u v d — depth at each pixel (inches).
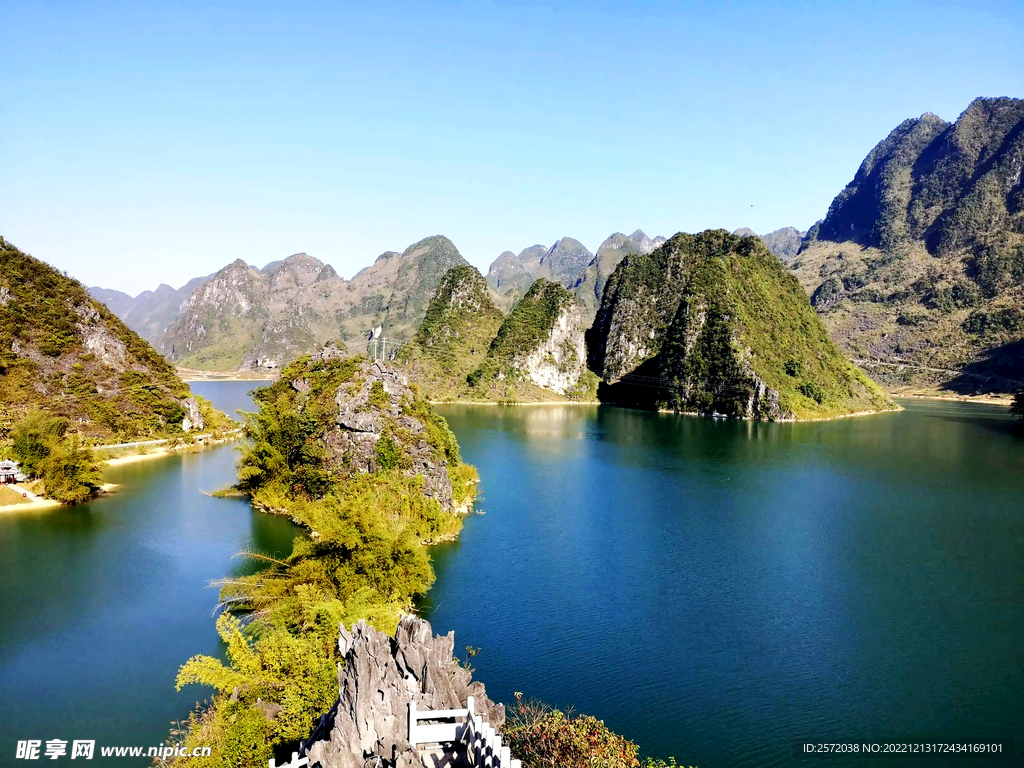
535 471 4869.6
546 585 2571.4
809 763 1530.5
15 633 2047.2
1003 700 1824.6
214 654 1918.1
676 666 1967.3
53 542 2906.0
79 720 1595.7
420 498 3107.8
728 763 1530.5
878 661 2026.3
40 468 3673.7
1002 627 2267.5
